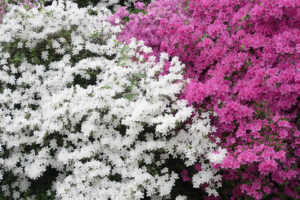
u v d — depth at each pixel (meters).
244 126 3.43
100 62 4.22
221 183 3.55
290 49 3.39
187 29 4.19
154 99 3.74
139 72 4.27
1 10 5.49
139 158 3.51
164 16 5.14
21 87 4.25
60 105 3.74
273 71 3.36
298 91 3.16
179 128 3.70
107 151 3.63
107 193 3.29
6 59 4.30
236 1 4.15
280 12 3.54
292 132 3.29
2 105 3.95
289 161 3.18
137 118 3.33
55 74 4.29
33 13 4.53
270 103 3.43
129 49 4.42
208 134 3.62
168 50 4.46
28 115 3.85
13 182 3.88
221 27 4.07
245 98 3.51
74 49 4.46
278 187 3.32
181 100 3.64
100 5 6.96
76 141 3.69
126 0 7.38
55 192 3.78
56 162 3.72
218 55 4.03
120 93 3.94
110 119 3.70
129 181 3.45
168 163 3.78
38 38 4.32
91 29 4.84
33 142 3.78
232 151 3.33
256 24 3.85
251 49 3.85
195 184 3.37
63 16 4.56
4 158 3.82
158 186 3.42
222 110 3.47
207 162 3.63
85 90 3.81
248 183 3.31
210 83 3.70
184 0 5.09
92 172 3.40
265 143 3.21
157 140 3.55
